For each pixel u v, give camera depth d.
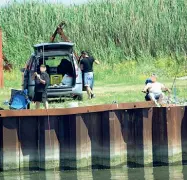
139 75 90.19
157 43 104.69
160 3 107.62
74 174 52.44
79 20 107.75
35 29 107.56
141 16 106.75
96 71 92.38
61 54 64.75
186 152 55.19
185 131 55.16
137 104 54.53
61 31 75.62
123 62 101.19
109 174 52.31
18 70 97.56
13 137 53.19
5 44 104.69
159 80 84.19
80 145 53.12
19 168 53.50
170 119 54.62
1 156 53.28
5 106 60.62
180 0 107.62
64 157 53.38
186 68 93.88
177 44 103.81
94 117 53.88
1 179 51.25
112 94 68.19
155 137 55.00
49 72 64.38
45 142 52.94
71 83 64.00
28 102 55.62
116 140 54.09
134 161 54.84
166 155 54.69
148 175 51.78
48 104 61.09
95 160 54.03
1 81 82.88
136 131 54.88
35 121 53.34
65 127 53.28
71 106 56.91
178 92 65.88
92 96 65.94
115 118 54.00
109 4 108.62
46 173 52.72
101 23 107.06
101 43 106.12
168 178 50.56
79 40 106.44
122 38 105.56
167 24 105.31
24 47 104.94
